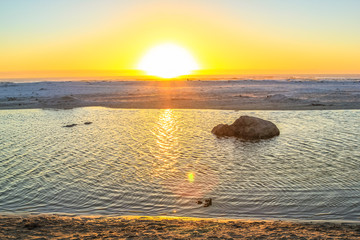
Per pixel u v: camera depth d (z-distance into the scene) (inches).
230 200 598.2
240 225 470.0
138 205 583.8
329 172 740.0
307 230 441.4
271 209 558.6
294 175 725.3
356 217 521.3
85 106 2135.8
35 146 1027.9
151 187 666.2
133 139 1122.0
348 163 805.2
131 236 413.1
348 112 1689.2
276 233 424.2
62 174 751.7
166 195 625.3
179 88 3437.5
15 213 549.0
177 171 765.9
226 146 1013.8
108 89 3361.2
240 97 2431.1
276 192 630.5
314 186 657.0
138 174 746.8
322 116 1582.2
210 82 4439.0
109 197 619.8
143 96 2652.6
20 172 770.2
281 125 1362.0
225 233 425.4
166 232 431.5
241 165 808.9
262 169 773.3
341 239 394.9
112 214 547.2
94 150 968.9
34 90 3253.0
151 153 932.6
